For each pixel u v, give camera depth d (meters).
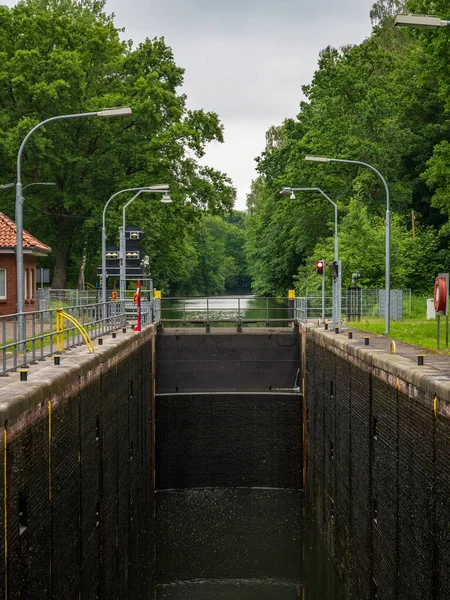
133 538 29.80
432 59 43.25
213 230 173.75
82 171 60.06
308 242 71.56
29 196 59.66
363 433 24.22
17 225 27.14
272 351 41.31
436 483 16.70
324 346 32.28
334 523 29.05
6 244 44.28
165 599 26.72
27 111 58.62
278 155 75.81
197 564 29.34
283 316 85.50
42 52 59.94
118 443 26.50
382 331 34.41
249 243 103.00
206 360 41.25
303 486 38.59
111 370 25.16
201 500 37.19
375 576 22.56
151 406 37.72
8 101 59.44
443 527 16.22
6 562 13.64
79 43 61.06
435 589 16.75
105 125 58.25
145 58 62.62
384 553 21.38
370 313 47.41
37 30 60.12
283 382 41.28
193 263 133.50
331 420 30.41
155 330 40.50
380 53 71.06
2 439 13.41
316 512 33.50
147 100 58.84
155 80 60.94
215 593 27.17
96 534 22.52
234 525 33.41
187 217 62.75
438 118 65.50
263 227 89.75
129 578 28.33
